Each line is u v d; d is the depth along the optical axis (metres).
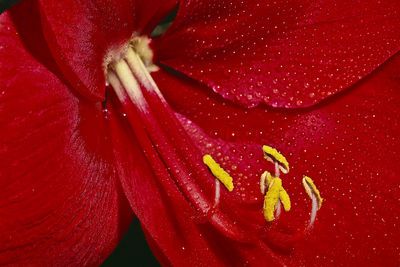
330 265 0.32
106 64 0.31
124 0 0.30
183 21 0.32
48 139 0.29
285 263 0.31
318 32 0.32
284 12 0.32
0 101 0.28
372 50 0.32
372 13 0.32
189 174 0.31
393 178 0.32
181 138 0.31
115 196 0.30
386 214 0.32
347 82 0.32
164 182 0.31
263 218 0.31
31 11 0.29
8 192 0.28
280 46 0.32
